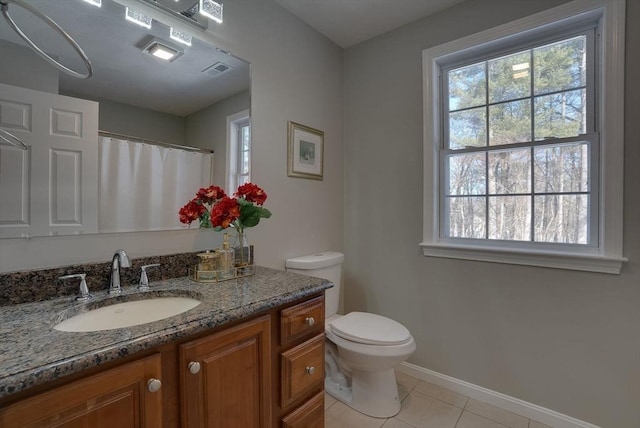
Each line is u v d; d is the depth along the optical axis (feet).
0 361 2.04
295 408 3.87
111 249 4.02
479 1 5.94
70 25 3.62
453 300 6.34
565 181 5.35
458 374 6.29
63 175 3.61
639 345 4.63
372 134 7.48
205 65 4.95
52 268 3.45
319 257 6.68
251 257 5.59
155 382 2.52
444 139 6.65
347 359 5.49
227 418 3.09
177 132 4.65
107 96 3.93
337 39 7.51
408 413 5.63
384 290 7.32
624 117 4.68
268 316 3.53
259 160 5.79
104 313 3.43
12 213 3.28
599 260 4.82
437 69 6.64
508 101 5.89
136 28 4.17
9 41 3.22
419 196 6.74
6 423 1.88
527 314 5.53
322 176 7.30
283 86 6.27
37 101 3.41
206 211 4.87
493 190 6.05
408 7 6.29
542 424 5.32
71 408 2.13
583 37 5.21
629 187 4.67
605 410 4.87
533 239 5.64
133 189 4.21
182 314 2.95
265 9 5.90
